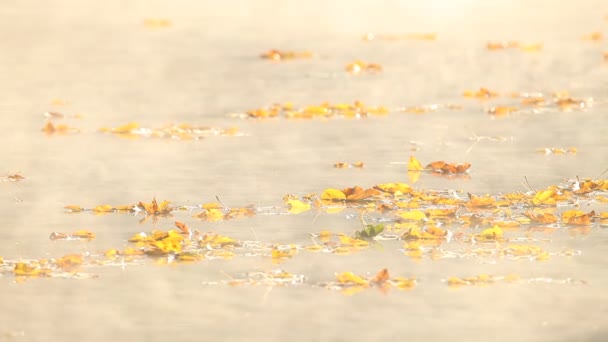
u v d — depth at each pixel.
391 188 17.72
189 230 14.99
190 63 40.19
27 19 61.75
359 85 33.19
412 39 48.19
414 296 11.87
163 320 11.12
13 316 11.33
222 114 28.00
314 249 14.10
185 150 22.59
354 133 24.50
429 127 25.16
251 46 45.91
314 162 20.89
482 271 12.88
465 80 33.97
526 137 23.39
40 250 14.26
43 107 29.80
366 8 68.12
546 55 40.44
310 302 11.71
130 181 19.25
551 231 14.99
